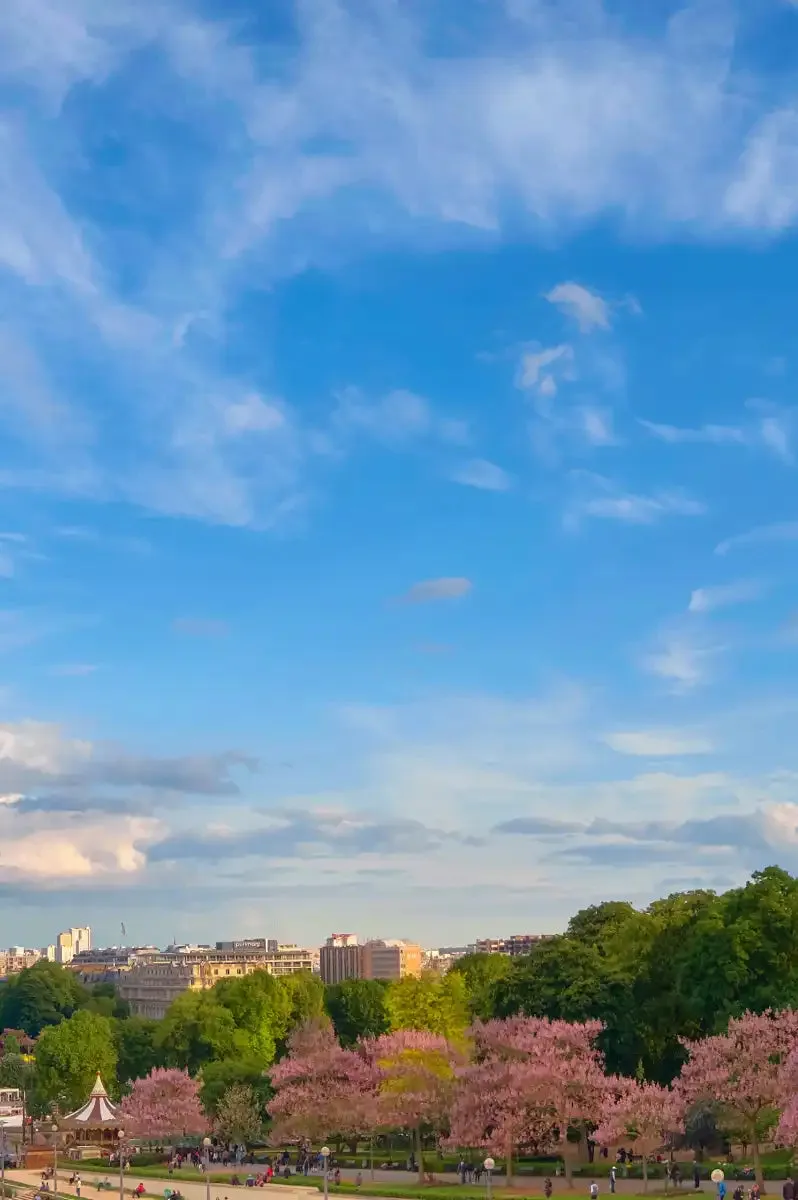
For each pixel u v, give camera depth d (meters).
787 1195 110.94
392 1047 180.25
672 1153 145.00
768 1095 126.88
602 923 199.00
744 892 162.50
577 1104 145.12
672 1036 173.25
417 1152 179.62
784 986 153.25
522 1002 180.12
